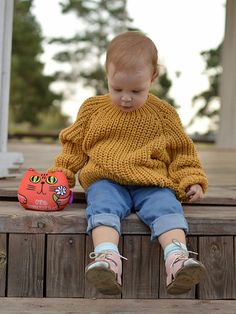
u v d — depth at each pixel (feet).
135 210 7.57
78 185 9.23
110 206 7.02
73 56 46.34
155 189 7.40
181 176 7.54
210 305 7.24
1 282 7.33
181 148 7.84
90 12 44.57
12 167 10.12
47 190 7.44
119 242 7.34
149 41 7.25
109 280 6.11
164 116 7.82
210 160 17.29
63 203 7.48
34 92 47.62
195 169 7.59
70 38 45.27
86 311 6.95
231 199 8.38
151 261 7.38
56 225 7.29
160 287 7.41
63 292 7.37
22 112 47.91
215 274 7.46
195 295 7.46
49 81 47.50
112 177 7.44
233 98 23.00
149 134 7.67
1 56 9.77
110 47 7.20
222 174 12.67
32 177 7.59
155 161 7.62
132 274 7.38
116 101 7.27
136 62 6.98
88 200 7.33
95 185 7.45
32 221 7.27
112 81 7.12
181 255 6.41
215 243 7.45
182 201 7.70
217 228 7.43
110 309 7.03
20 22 43.42
